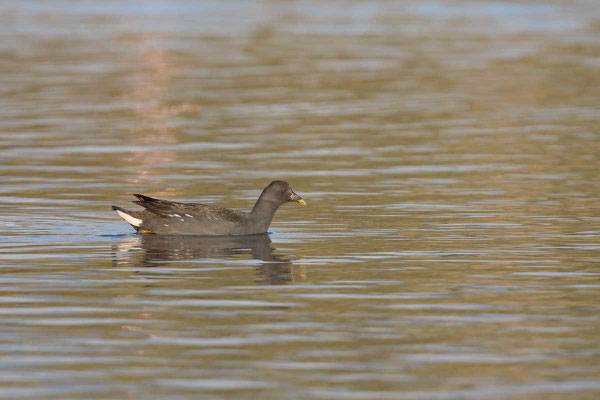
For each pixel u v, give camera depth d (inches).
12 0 2925.7
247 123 1288.1
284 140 1175.6
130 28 2316.7
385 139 1181.7
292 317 516.7
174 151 1109.7
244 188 920.9
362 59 1849.2
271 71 1718.8
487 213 808.9
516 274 610.9
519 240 710.5
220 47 2006.6
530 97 1478.8
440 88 1556.3
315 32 2255.2
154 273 613.3
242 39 2124.8
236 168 1018.1
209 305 539.8
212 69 1742.1
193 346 468.8
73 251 674.2
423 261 647.8
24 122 1283.2
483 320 511.2
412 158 1071.0
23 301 547.2
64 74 1679.4
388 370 436.1
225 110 1382.9
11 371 434.3
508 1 2844.5
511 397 405.4
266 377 427.5
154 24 2397.9
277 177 973.8
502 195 883.4
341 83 1601.9
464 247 689.6
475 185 931.3
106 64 1792.6
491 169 1010.1
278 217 804.0
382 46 2020.2
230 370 436.1
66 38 2130.9
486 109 1386.6
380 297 557.6
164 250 677.9
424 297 557.6
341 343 473.4
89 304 541.0
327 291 570.9
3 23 2384.4
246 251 677.9
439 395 407.5
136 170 1005.2
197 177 972.6
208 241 708.0
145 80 1628.9
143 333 488.4
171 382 421.4
